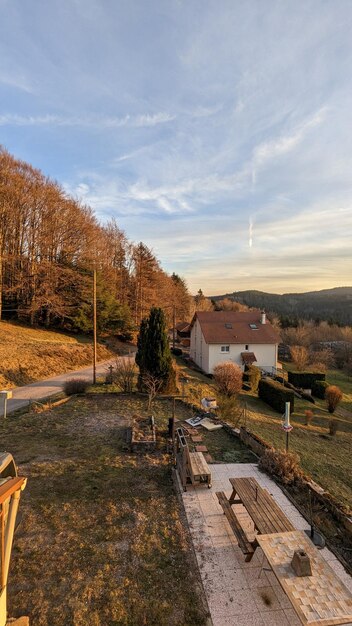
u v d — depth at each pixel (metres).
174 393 17.78
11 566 5.56
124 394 16.94
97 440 10.93
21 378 20.92
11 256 29.98
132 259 48.62
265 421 18.09
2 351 22.98
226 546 6.13
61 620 4.65
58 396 17.44
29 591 5.10
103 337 37.81
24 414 14.04
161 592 5.12
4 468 4.02
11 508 3.97
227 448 10.60
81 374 23.78
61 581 5.30
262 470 9.01
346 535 6.45
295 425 19.17
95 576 5.41
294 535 5.28
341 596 4.15
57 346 27.44
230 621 4.63
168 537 6.36
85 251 35.50
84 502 7.40
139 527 6.63
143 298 47.84
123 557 5.84
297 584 4.30
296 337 60.34
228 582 5.30
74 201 36.00
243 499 6.50
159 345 17.44
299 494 7.86
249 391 26.89
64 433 11.56
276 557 4.79
